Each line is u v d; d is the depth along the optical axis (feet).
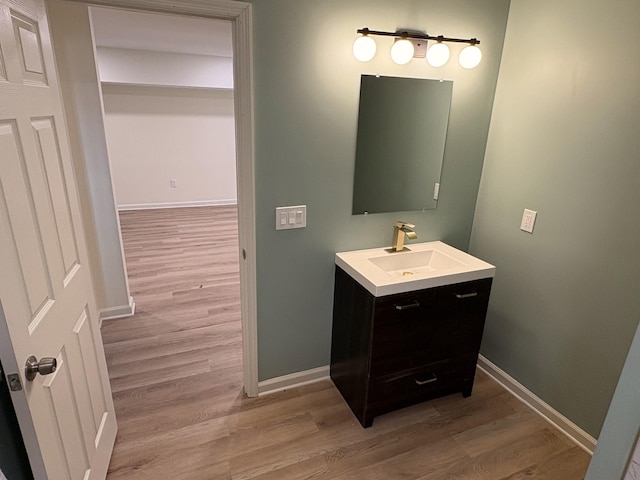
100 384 5.49
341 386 7.25
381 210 7.09
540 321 6.78
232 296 11.28
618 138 5.28
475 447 6.20
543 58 6.21
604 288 5.69
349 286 6.53
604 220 5.57
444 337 6.52
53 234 4.09
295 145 6.01
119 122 19.39
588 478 2.93
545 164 6.36
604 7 5.27
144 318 9.95
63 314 4.25
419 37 6.13
